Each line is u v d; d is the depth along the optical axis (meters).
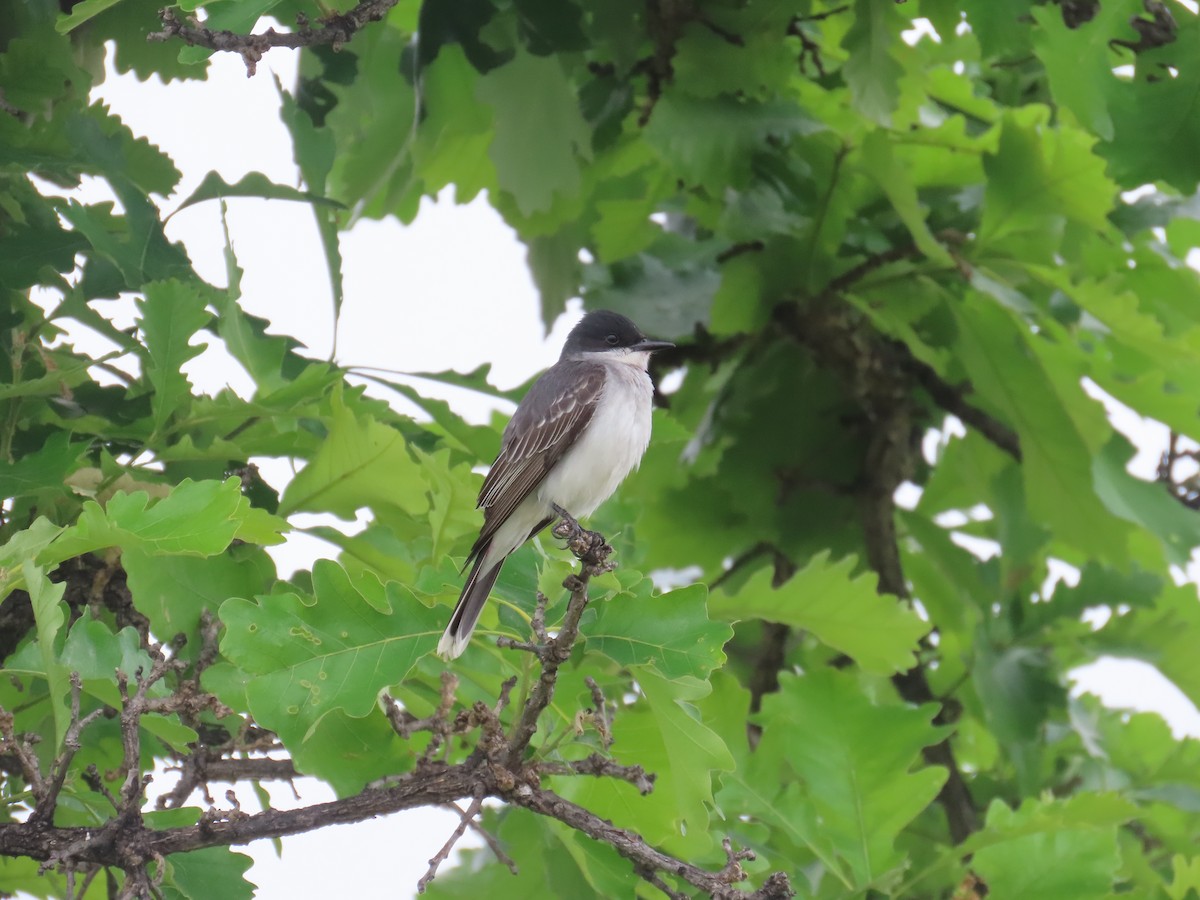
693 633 7.09
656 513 14.84
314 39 7.59
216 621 7.95
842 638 9.90
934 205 13.47
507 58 11.37
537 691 6.79
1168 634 13.28
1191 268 13.51
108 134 10.11
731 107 12.32
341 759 7.92
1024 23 10.46
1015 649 13.30
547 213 13.36
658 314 14.27
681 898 6.84
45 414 8.98
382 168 13.31
